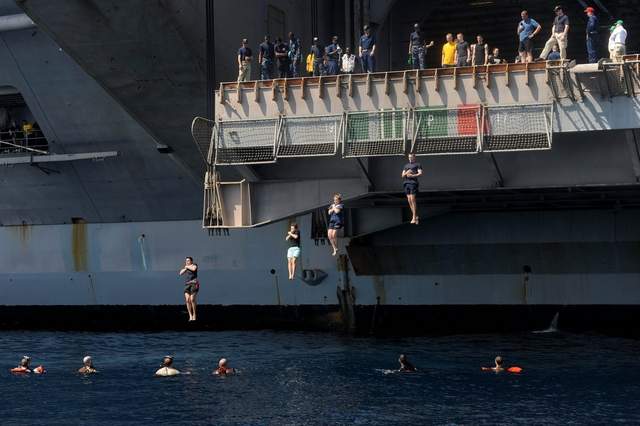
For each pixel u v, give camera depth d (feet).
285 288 503.61
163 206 505.66
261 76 445.37
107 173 499.92
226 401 342.44
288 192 432.25
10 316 539.29
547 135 377.50
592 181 392.27
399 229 492.13
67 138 495.41
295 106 408.26
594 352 429.79
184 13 418.10
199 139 421.59
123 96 444.96
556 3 636.07
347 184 426.10
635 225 467.93
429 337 483.51
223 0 449.89
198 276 510.58
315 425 307.17
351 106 401.90
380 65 593.83
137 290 518.78
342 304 501.15
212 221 433.07
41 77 479.41
